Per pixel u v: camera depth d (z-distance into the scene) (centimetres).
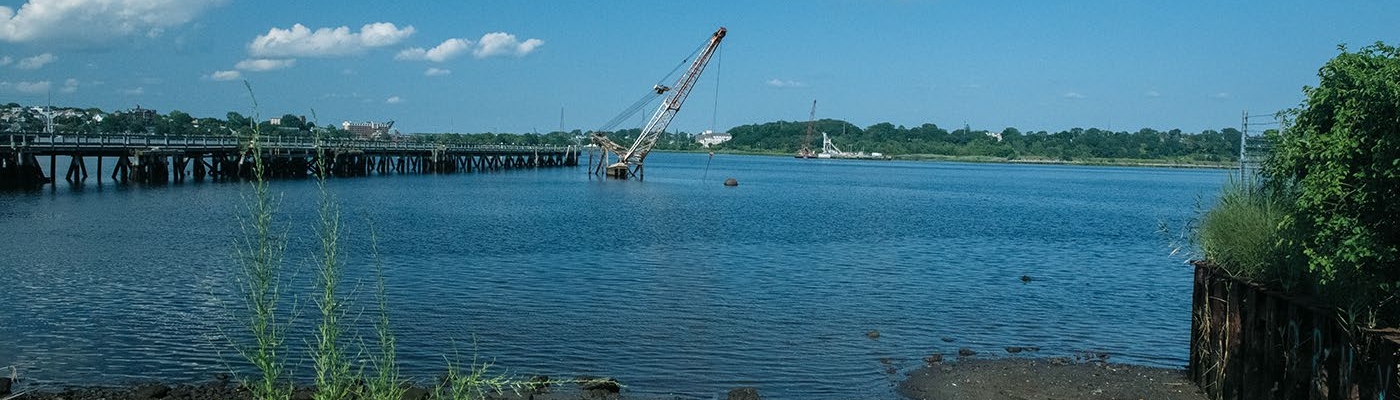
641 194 6938
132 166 5788
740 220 4719
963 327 1944
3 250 2752
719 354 1670
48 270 2402
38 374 1444
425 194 6116
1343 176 973
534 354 1644
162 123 10888
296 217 4016
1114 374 1555
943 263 3016
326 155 7694
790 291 2358
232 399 1291
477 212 4766
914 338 1828
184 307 1944
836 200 6888
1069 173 16988
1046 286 2523
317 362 906
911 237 3956
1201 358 1421
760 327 1900
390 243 3216
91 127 10062
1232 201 1306
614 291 2300
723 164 18675
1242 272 1259
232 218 3781
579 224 4219
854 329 1898
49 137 5344
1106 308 2191
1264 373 1173
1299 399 1094
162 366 1498
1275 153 1185
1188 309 2194
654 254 3102
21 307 1917
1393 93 913
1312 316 1075
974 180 12338
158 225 3512
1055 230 4484
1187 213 5994
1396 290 984
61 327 1748
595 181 8762
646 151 9212
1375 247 954
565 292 2266
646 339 1772
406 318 1897
